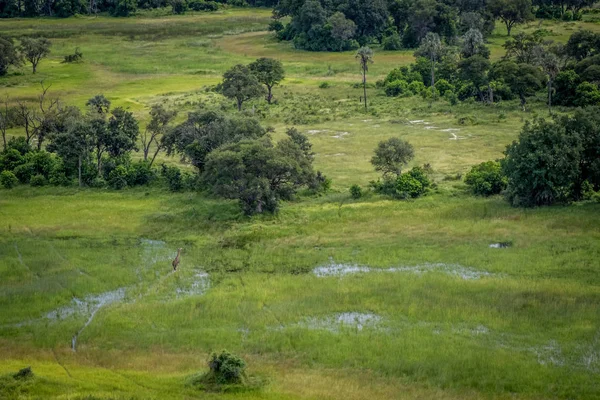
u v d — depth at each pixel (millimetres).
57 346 56812
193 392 47562
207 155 92625
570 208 86125
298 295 65688
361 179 104438
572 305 61188
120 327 59969
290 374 51219
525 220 82875
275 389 48312
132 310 63125
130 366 52750
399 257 74500
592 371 50750
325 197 96562
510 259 72125
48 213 91938
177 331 59125
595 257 71375
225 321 60906
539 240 76688
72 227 86375
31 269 73312
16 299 65562
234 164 87438
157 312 62500
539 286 65250
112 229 85812
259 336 57781
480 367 51500
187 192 100125
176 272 72562
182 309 62969
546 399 47406
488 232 79750
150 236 83812
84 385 47438
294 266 73750
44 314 63312
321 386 48906
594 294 63125
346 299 64188
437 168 108438
